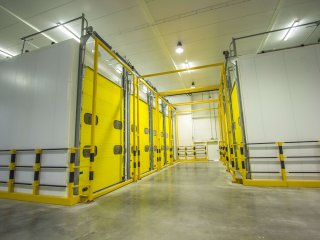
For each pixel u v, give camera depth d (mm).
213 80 10008
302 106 4211
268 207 2734
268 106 4375
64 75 3617
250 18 5320
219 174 6262
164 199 3352
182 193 3771
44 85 3785
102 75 4535
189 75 9328
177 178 5715
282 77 4402
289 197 3225
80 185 3305
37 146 3625
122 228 2127
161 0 4609
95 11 4859
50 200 3250
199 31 5836
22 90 4016
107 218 2463
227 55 5266
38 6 4656
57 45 3822
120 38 6082
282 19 5367
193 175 6230
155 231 2025
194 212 2613
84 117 3770
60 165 3354
